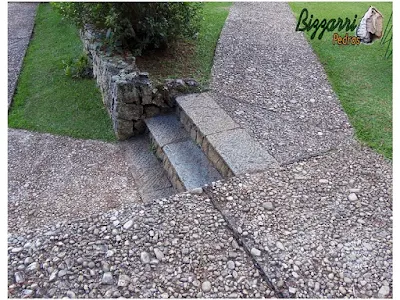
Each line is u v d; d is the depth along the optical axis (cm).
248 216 233
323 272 200
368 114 340
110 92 390
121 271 203
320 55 462
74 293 193
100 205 303
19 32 654
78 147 376
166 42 451
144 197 311
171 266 205
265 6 666
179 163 312
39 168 349
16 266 207
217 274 201
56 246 218
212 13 618
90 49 473
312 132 317
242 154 287
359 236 221
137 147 374
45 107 439
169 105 384
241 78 409
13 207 304
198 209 240
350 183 261
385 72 418
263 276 199
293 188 256
